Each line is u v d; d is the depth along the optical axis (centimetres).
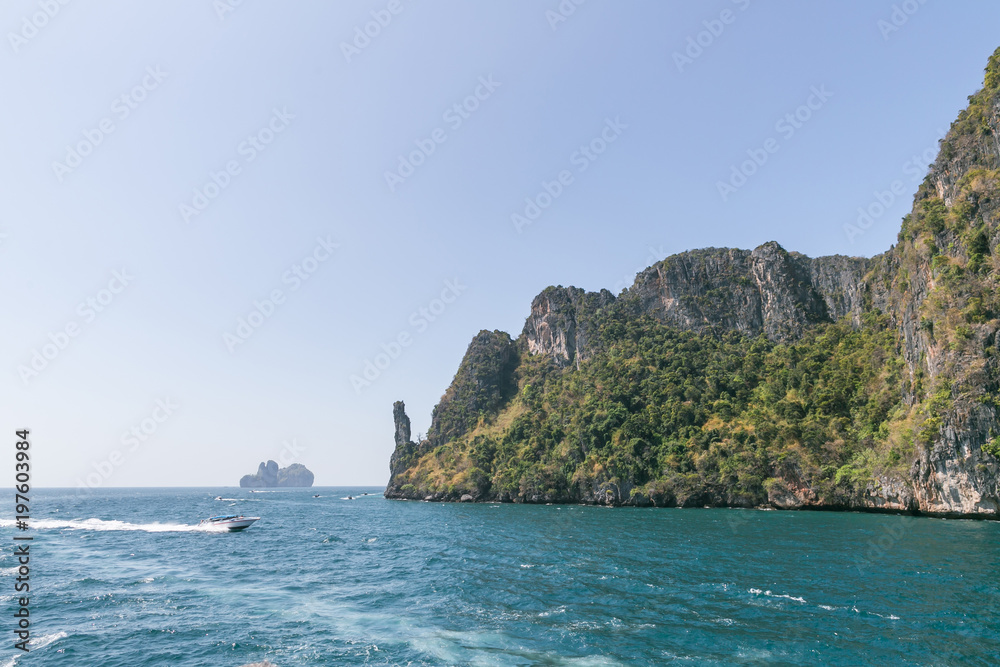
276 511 12662
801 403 12450
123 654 2372
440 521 9200
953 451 7700
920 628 2561
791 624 2664
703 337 18462
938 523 7150
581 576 3888
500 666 2203
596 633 2598
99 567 4525
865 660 2198
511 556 4922
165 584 3806
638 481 12912
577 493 14162
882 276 14050
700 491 11769
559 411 17938
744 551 4897
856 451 10412
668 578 3756
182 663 2264
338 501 18700
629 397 15800
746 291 18838
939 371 8281
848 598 3109
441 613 2986
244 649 2420
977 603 2956
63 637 2589
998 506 7281
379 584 3781
